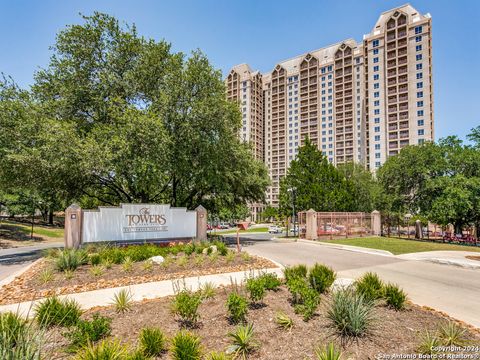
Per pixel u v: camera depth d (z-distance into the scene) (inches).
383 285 248.5
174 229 632.4
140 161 558.6
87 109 705.0
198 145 713.6
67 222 517.7
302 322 186.4
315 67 4212.6
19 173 553.0
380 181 1348.4
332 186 1120.8
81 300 249.0
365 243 778.8
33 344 130.1
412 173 1158.3
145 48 753.6
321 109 4124.0
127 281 317.4
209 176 747.4
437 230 1497.3
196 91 724.0
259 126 4702.3
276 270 396.5
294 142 4362.7
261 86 4813.0
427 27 2891.2
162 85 751.7
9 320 150.0
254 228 2341.3
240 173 824.9
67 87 677.9
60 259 353.1
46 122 547.5
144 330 152.3
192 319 187.2
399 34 3046.3
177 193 922.1
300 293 208.8
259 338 163.6
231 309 187.9
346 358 143.3
